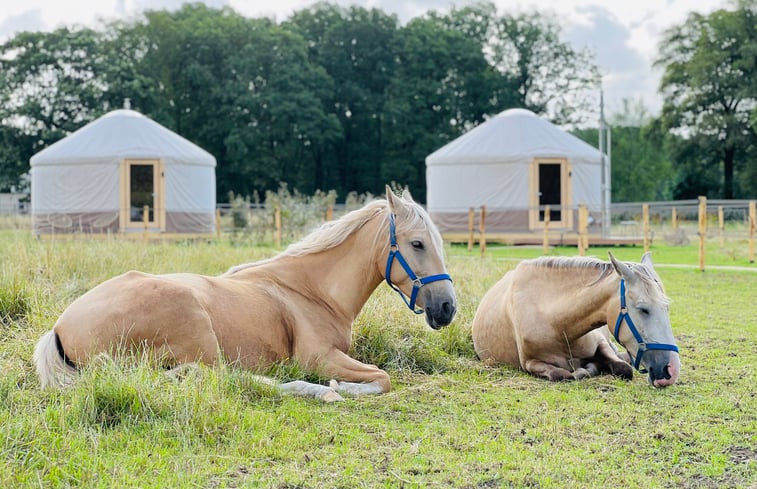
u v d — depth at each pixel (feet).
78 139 82.43
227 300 18.49
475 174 83.61
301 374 18.94
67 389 15.81
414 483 12.57
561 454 14.21
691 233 83.66
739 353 24.59
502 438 15.08
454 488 12.51
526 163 82.23
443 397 18.57
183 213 83.41
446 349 24.47
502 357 23.20
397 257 19.21
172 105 165.37
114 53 161.48
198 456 13.35
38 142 146.72
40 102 148.36
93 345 16.44
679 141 165.17
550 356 21.31
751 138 156.66
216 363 17.29
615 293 19.27
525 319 21.43
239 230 75.82
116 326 16.60
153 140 82.79
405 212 19.30
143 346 16.75
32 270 29.01
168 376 16.37
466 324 26.25
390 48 180.14
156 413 14.80
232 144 158.81
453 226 84.89
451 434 15.26
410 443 14.73
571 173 82.99
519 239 79.87
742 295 38.75
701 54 157.69
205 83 162.61
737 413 17.24
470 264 44.80
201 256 40.01
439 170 86.17
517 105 182.70
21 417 13.96
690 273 49.32
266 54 162.09
